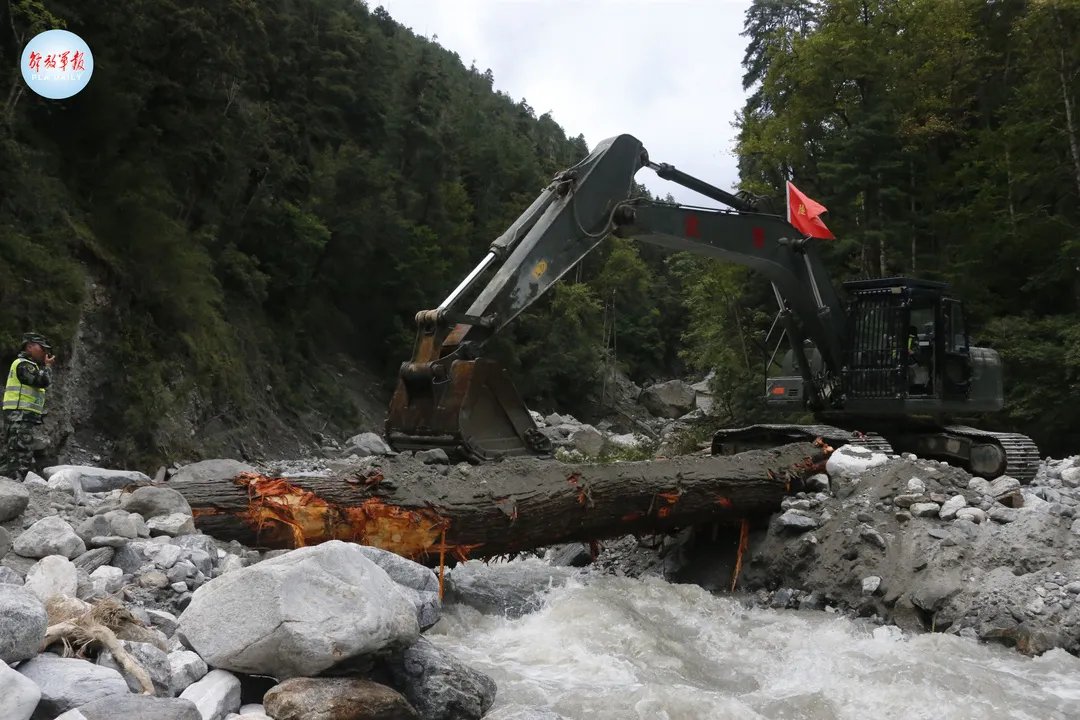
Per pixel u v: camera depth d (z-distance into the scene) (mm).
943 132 25797
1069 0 22891
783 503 9070
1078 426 20297
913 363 11227
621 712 4516
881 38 25781
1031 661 6375
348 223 40500
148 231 25078
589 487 7316
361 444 31688
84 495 5551
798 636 6797
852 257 26328
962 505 8250
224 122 33656
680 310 72188
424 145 48562
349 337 42312
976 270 23875
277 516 5691
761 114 32250
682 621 7000
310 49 44969
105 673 3078
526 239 8867
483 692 4168
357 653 3588
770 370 12969
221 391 26922
